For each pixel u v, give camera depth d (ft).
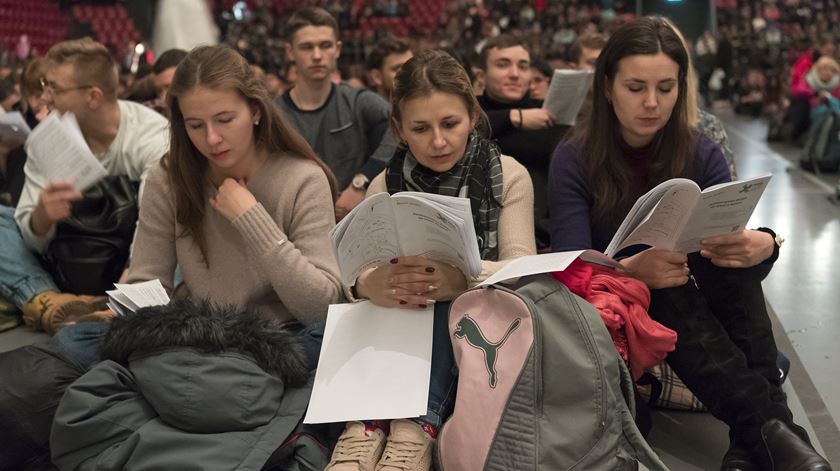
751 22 62.03
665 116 7.29
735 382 6.81
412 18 66.39
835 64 28.43
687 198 6.40
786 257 14.79
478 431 6.07
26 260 10.49
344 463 6.25
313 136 12.49
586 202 7.86
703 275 7.42
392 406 6.40
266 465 6.47
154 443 6.17
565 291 6.33
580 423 6.05
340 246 6.45
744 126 36.99
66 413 6.32
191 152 7.51
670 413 8.38
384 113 12.46
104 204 10.52
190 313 6.56
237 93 7.13
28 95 13.70
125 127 10.71
